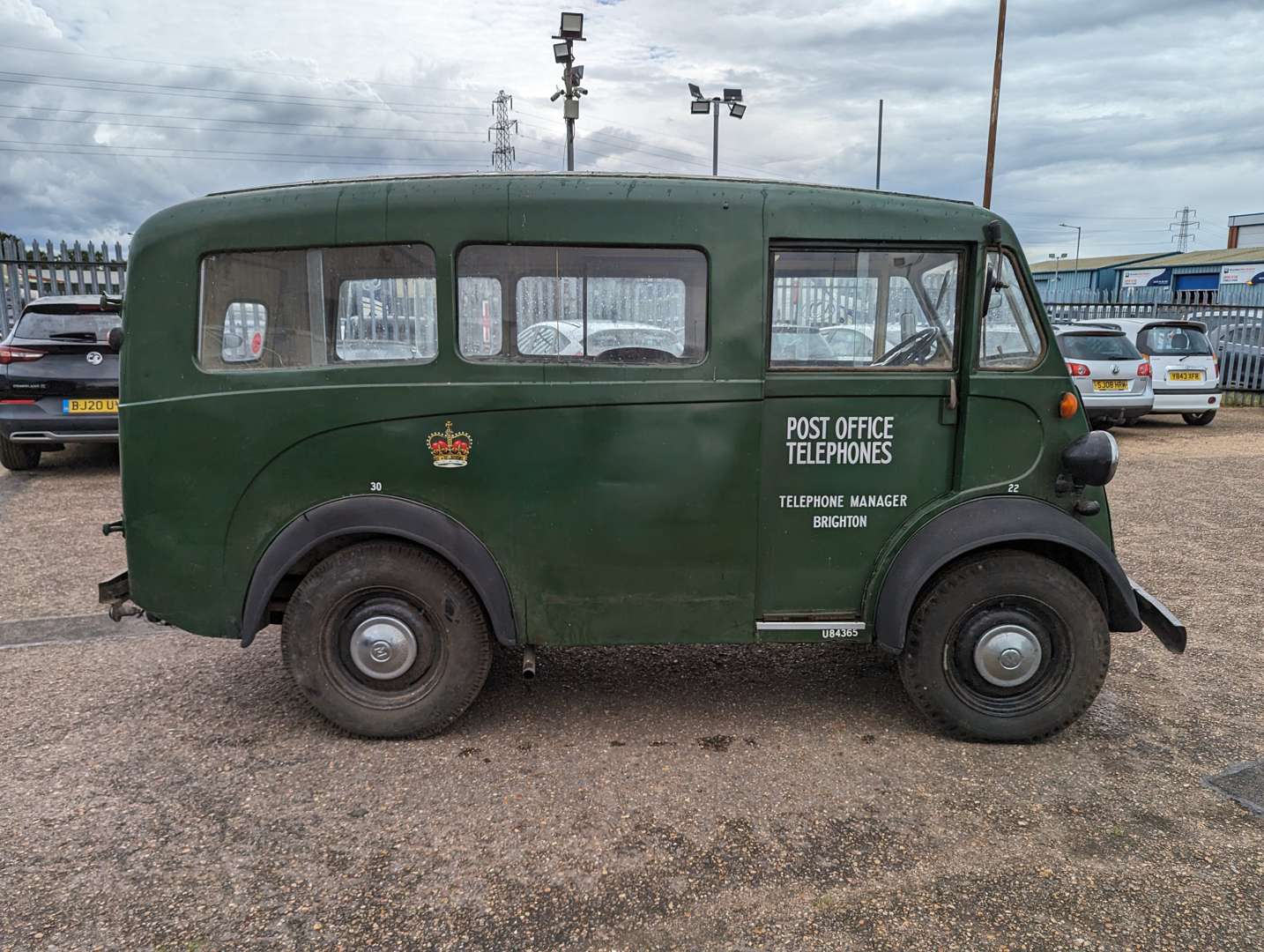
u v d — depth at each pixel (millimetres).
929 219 3523
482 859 2844
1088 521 3729
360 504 3504
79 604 5383
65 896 2641
